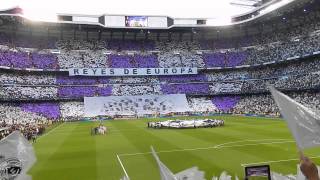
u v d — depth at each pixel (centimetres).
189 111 9875
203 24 11106
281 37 10512
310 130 525
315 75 8538
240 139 4016
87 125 7294
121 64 10819
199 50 11750
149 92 10419
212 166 2608
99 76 10531
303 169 455
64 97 9606
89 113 9344
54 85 9825
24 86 9369
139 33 11844
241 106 9812
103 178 2411
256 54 10806
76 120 8825
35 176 2541
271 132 4591
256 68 10725
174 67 10950
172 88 10650
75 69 10181
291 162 2605
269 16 9856
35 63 9906
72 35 11369
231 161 2758
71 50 10881
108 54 11138
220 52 11581
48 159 3253
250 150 3228
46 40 10925
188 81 10894
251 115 8550
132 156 3231
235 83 10669
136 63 10962
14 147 612
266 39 10988
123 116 9362
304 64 9369
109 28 11000
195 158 2972
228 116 8656
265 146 3412
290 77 9294
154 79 10850
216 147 3506
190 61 11250
